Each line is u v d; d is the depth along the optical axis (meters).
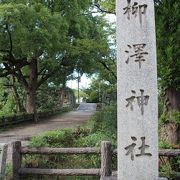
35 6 21.81
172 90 7.96
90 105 57.09
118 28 5.17
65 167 7.77
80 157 7.94
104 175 6.78
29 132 20.16
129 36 5.11
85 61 27.81
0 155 6.76
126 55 5.11
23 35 20.81
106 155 6.82
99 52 21.48
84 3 25.19
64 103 50.41
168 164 7.29
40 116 31.22
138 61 5.06
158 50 7.39
